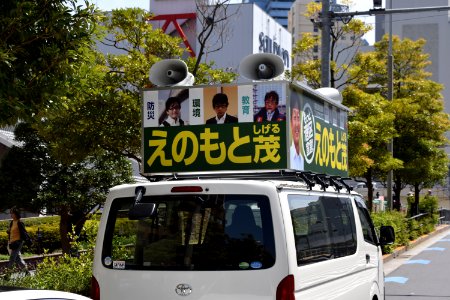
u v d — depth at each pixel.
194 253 6.06
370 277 8.66
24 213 31.81
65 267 10.70
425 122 35.28
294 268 5.91
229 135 7.19
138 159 13.39
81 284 10.16
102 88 12.34
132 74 12.95
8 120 7.13
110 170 22.27
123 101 12.54
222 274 5.95
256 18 51.00
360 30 25.22
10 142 24.27
